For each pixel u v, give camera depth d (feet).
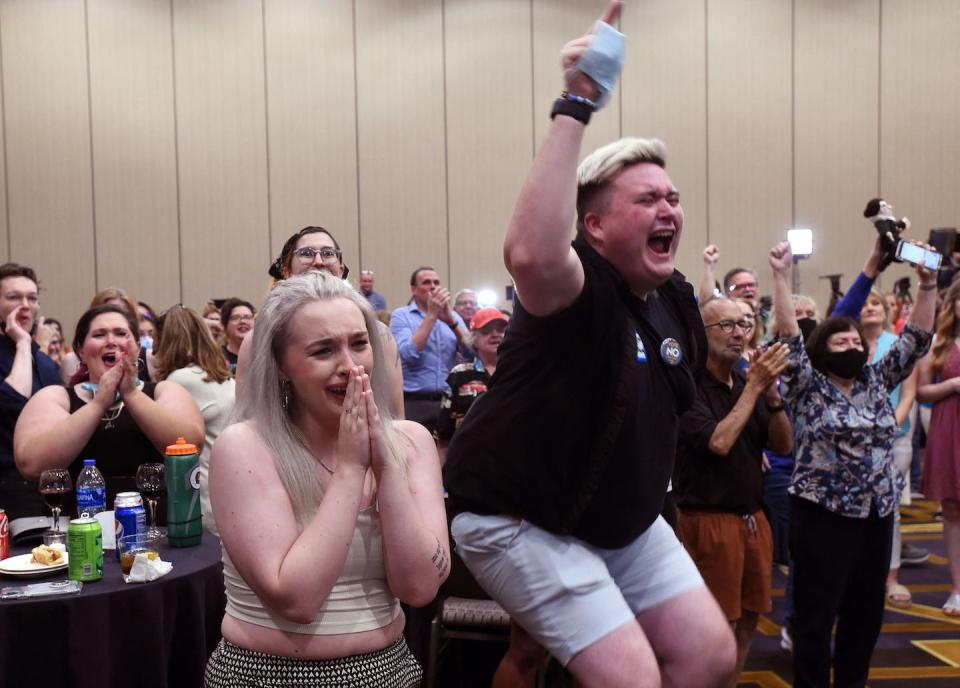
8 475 10.54
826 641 9.58
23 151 33.37
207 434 10.73
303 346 5.17
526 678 7.66
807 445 9.70
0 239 33.35
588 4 34.50
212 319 22.85
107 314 9.70
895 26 33.78
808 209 34.19
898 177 33.94
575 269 5.08
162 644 7.10
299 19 34.27
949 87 33.60
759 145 34.30
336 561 4.83
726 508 9.65
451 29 34.60
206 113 34.09
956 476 13.56
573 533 5.65
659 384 5.70
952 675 11.24
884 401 9.82
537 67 34.60
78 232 33.63
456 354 17.80
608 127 34.55
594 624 5.52
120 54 33.65
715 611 5.92
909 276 33.63
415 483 5.53
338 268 9.67
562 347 5.37
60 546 7.67
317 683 4.98
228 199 34.22
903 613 13.84
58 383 12.24
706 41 34.24
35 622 6.66
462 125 34.68
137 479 8.52
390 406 5.66
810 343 9.98
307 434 5.37
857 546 9.53
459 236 34.76
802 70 34.14
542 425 5.49
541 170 4.85
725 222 34.37
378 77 34.53
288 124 34.30
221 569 7.89
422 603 5.19
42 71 33.32
